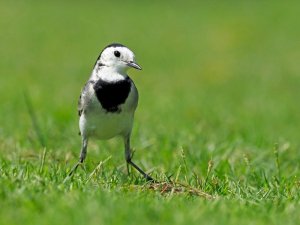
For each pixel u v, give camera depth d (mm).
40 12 41031
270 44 33969
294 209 8414
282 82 26828
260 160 12352
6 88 22141
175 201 8523
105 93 10320
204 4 44938
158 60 31250
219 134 15164
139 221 7469
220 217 7770
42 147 12398
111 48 10445
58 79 25672
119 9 43562
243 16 40000
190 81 27156
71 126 15055
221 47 34094
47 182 9109
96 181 9523
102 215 7488
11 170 9922
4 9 41000
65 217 7465
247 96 23562
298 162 12461
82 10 42562
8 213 7562
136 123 15281
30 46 32938
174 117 17859
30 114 15297
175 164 11625
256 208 8508
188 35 36875
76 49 33094
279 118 19219
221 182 10289
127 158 10734
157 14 42281
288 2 43531
